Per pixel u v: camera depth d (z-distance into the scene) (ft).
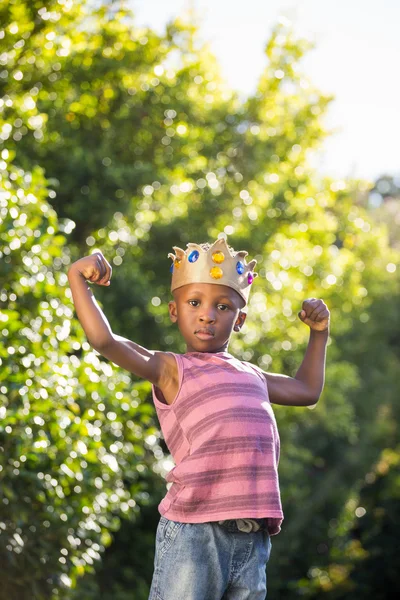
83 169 42.01
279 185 51.44
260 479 9.46
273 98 52.54
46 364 20.35
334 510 69.67
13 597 20.40
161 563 9.59
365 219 63.10
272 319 51.57
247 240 48.75
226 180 50.19
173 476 9.53
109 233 41.34
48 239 22.24
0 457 18.78
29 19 34.55
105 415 23.08
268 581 58.90
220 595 9.52
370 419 76.28
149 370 9.66
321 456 71.41
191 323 10.02
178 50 49.11
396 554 69.10
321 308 11.19
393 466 76.43
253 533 9.62
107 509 22.59
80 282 9.42
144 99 46.32
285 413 52.65
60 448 20.15
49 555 20.59
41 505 20.30
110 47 45.47
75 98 44.29
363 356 79.25
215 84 50.60
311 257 53.93
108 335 9.33
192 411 9.58
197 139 48.85
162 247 46.91
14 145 34.40
